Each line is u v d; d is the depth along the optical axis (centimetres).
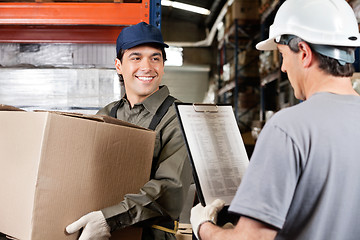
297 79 114
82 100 258
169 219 161
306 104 105
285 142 99
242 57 1080
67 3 238
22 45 261
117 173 154
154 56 183
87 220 142
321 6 110
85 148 142
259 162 100
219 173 133
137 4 238
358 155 100
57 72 258
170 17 1243
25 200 134
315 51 109
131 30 182
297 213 101
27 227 133
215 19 1230
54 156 134
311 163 99
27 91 258
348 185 99
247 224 99
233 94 1109
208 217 119
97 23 237
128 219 149
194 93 1157
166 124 175
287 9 115
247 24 989
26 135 137
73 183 140
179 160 165
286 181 97
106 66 260
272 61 795
